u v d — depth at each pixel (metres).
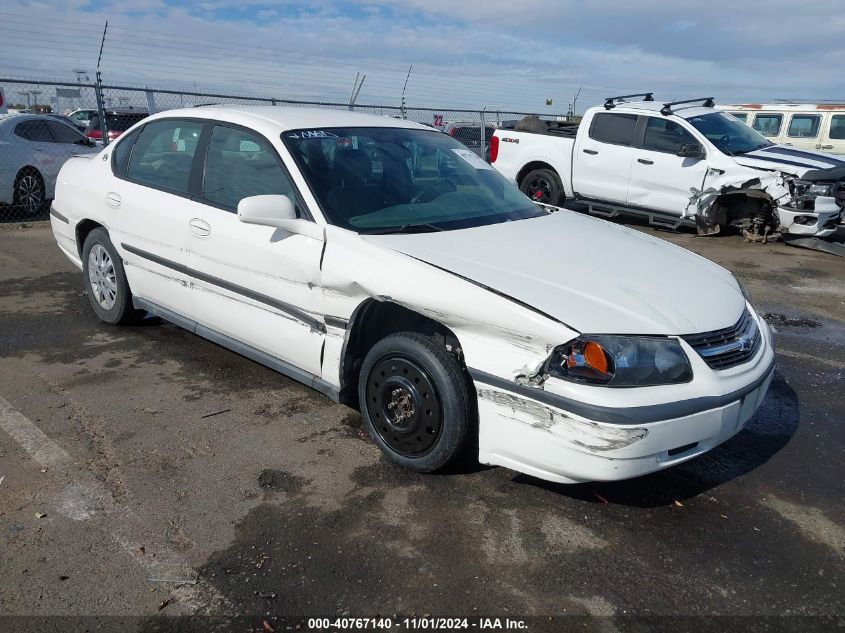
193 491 3.19
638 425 2.69
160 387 4.29
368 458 3.52
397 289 3.16
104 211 4.89
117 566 2.68
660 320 2.92
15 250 8.09
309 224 3.54
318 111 4.44
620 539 2.96
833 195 8.95
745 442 3.88
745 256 8.73
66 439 3.62
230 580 2.62
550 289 3.01
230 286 3.98
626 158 10.17
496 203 4.22
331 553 2.79
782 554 2.90
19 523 2.92
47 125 10.96
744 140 9.95
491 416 2.98
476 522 3.03
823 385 4.72
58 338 5.09
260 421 3.88
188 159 4.35
